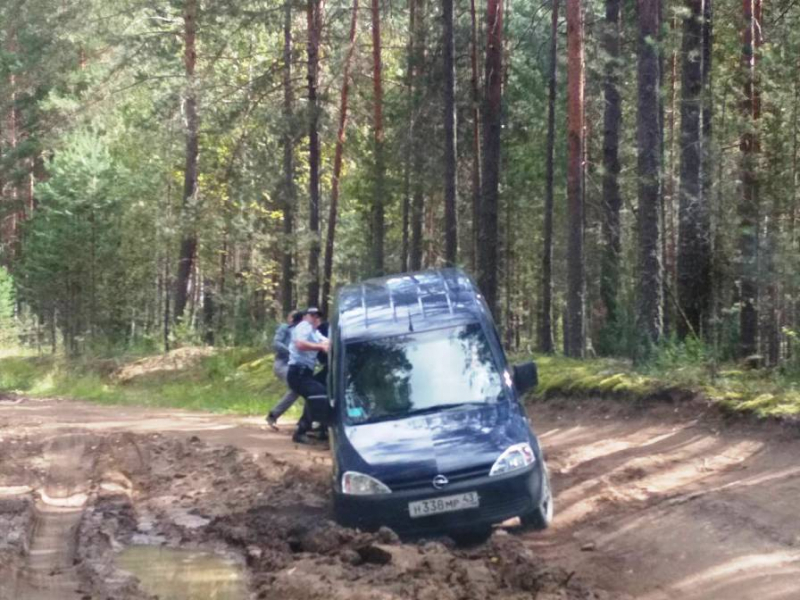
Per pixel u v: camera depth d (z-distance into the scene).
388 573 8.48
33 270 40.16
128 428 18.42
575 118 24.53
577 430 14.99
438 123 28.94
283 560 9.38
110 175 38.88
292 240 30.12
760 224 19.53
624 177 23.02
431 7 28.97
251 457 14.52
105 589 8.70
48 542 10.71
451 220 24.28
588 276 31.17
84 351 36.00
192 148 35.47
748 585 7.66
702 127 20.95
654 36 17.78
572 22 24.41
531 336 52.91
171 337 34.16
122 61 35.00
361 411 10.66
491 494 9.70
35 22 42.19
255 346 31.53
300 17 34.25
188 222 32.06
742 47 22.25
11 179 46.06
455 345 11.04
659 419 14.24
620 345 21.08
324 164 39.25
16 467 14.66
